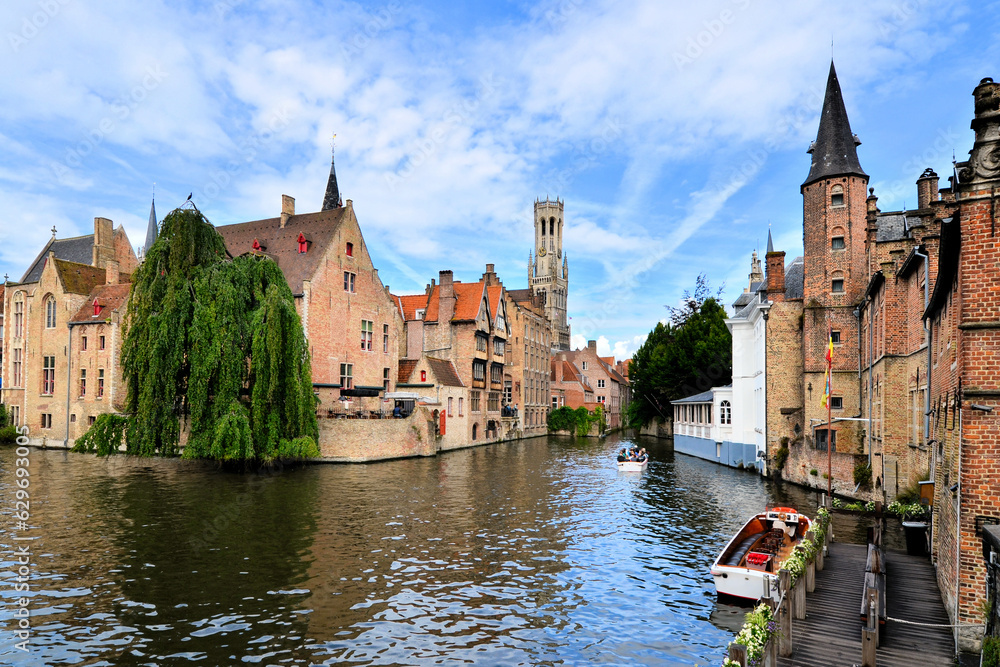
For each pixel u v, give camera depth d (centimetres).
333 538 1800
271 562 1561
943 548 1214
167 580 1420
